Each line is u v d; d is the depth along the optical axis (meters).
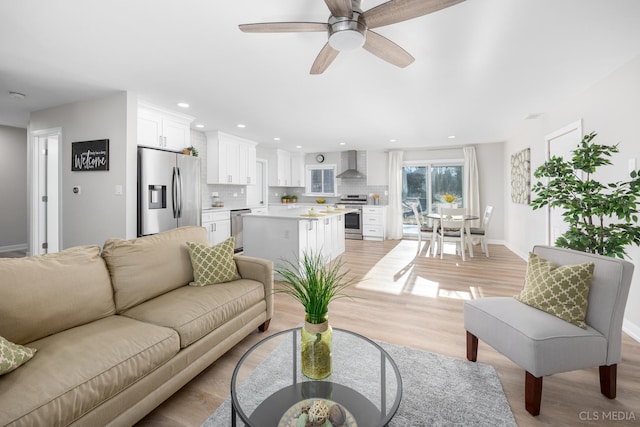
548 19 1.93
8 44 2.29
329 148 7.53
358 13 1.54
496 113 4.18
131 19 1.95
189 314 1.77
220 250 2.44
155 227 3.71
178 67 2.70
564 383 1.82
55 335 1.51
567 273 1.74
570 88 3.18
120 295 1.89
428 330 2.51
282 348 1.64
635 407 1.61
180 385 1.62
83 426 1.16
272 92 3.35
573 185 2.17
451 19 1.93
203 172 5.52
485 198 6.69
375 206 7.25
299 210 5.55
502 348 1.72
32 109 4.02
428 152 7.25
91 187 3.62
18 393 1.07
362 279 3.97
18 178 5.51
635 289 2.38
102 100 3.50
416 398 1.68
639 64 2.39
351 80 2.99
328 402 1.25
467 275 4.12
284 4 1.80
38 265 1.58
